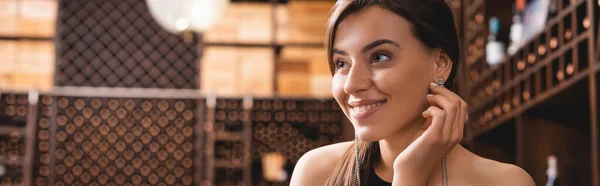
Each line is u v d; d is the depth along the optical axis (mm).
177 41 6875
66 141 6707
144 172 6789
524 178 1026
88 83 6820
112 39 6863
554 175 3395
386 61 987
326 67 6684
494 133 4289
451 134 997
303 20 6707
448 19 1032
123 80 6840
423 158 998
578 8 2938
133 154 6762
